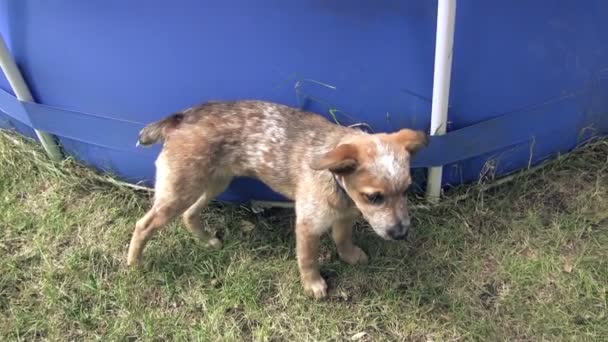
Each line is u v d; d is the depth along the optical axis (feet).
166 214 2.77
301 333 2.75
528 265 2.89
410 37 2.57
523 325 2.72
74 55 2.80
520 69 2.77
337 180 2.47
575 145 3.26
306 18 2.53
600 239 2.97
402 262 2.95
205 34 2.62
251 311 2.82
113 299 2.89
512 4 2.57
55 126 3.12
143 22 2.62
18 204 3.25
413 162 2.89
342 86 2.72
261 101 2.71
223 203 3.22
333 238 2.93
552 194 3.16
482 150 2.97
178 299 2.89
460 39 2.60
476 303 2.80
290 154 2.60
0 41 2.77
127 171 3.25
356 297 2.86
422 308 2.80
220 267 2.98
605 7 2.76
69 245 3.10
